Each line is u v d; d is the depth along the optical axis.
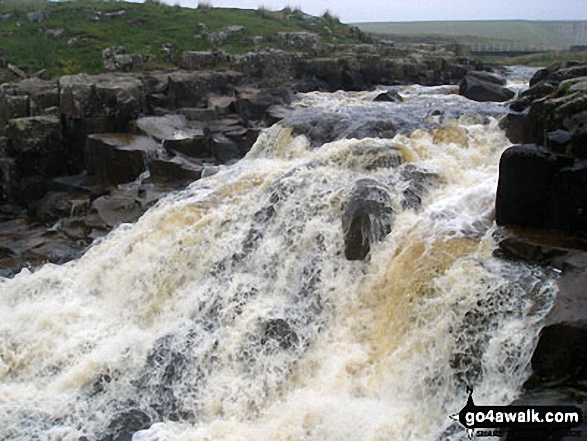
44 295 12.70
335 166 12.86
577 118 9.91
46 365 10.48
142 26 30.41
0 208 18.59
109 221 15.27
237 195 13.48
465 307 8.44
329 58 27.94
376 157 12.63
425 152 13.34
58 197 17.72
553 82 14.91
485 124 15.15
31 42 26.91
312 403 8.58
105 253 13.47
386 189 11.26
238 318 10.33
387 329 9.31
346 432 8.04
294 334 9.79
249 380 9.45
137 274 12.28
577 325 6.94
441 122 15.48
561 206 9.39
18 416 9.28
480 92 21.44
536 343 7.46
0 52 25.20
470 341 8.19
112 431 8.90
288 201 12.01
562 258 8.41
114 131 19.67
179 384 9.58
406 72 28.22
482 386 7.85
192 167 16.72
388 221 10.61
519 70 30.28
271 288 11.02
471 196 10.99
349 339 9.62
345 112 17.47
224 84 23.66
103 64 25.33
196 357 9.86
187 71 24.94
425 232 10.12
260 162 15.78
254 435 8.44
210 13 34.47
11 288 13.08
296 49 29.72
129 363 10.11
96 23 29.80
